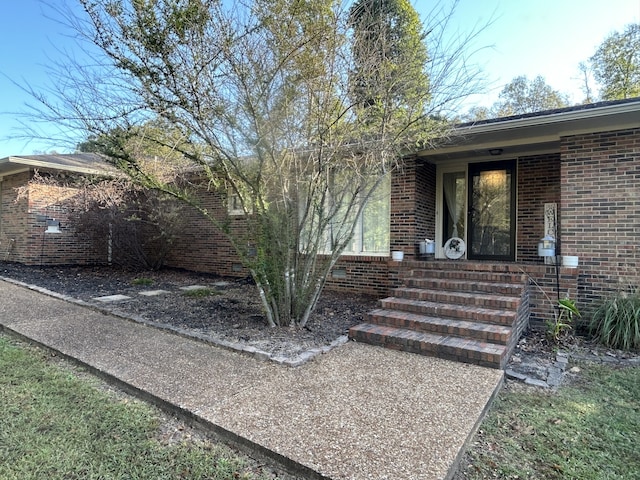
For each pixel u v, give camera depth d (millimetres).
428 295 6066
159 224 10930
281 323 5762
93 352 4496
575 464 2635
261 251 5633
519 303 5434
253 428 2830
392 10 5555
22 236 11469
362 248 8680
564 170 6426
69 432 2854
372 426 2900
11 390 3531
